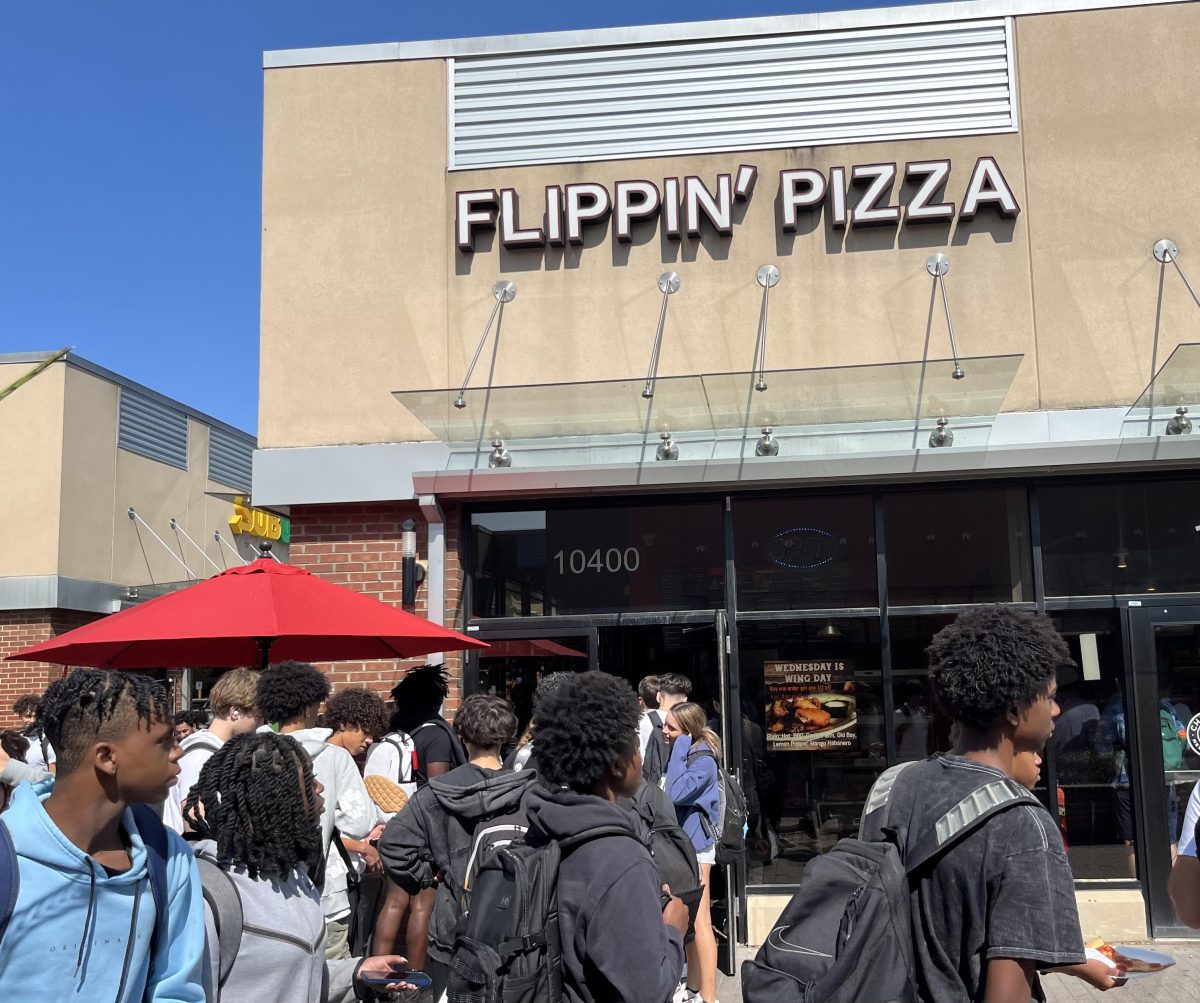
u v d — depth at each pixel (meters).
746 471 8.21
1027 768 2.40
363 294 8.96
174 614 4.99
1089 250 8.49
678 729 6.66
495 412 8.30
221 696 4.61
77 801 2.16
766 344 8.63
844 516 8.48
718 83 8.94
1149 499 8.31
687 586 8.55
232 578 5.31
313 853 2.74
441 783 3.81
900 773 2.45
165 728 2.25
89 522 17.12
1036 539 8.27
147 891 2.20
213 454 21.56
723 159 8.84
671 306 8.76
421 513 8.70
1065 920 2.08
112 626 5.00
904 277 8.60
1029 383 8.41
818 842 8.09
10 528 16.27
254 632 4.81
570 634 8.56
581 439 8.47
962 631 2.41
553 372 8.79
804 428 8.34
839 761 8.21
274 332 8.98
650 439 8.43
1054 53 8.69
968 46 8.78
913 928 2.19
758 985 2.26
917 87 8.77
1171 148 8.54
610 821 2.54
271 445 8.86
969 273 8.55
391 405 8.84
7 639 16.05
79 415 17.02
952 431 8.20
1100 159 8.56
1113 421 8.19
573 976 2.39
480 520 8.83
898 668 8.27
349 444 8.80
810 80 8.86
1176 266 8.41
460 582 8.69
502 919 2.44
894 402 8.09
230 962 2.50
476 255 8.95
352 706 5.63
